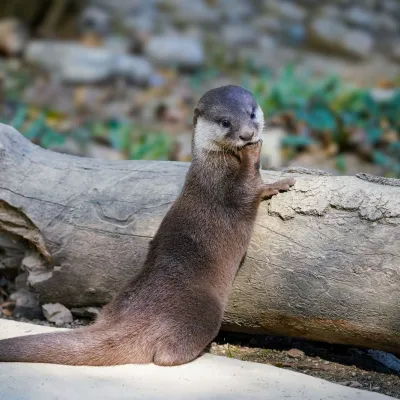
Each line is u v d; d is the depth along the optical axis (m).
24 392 7.66
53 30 28.11
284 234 9.15
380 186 8.99
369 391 8.30
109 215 9.99
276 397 7.91
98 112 21.91
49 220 10.14
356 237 8.77
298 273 9.02
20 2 27.86
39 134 18.12
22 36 26.22
